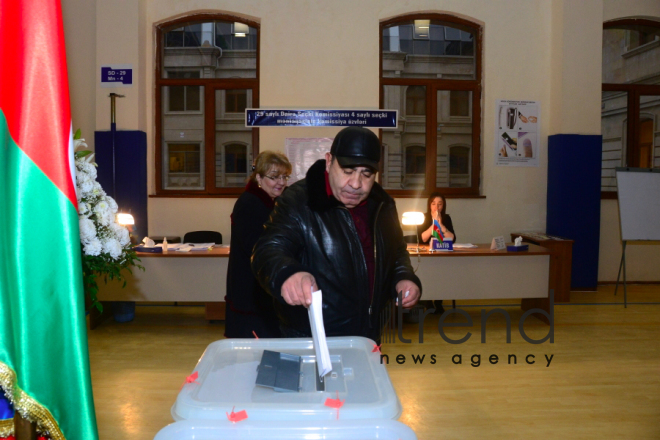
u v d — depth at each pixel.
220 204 5.75
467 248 4.48
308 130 5.73
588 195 5.70
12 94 0.80
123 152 5.45
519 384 2.95
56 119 0.81
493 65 5.87
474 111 5.98
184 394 0.79
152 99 5.75
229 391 0.83
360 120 5.72
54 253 0.80
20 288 0.77
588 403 2.68
